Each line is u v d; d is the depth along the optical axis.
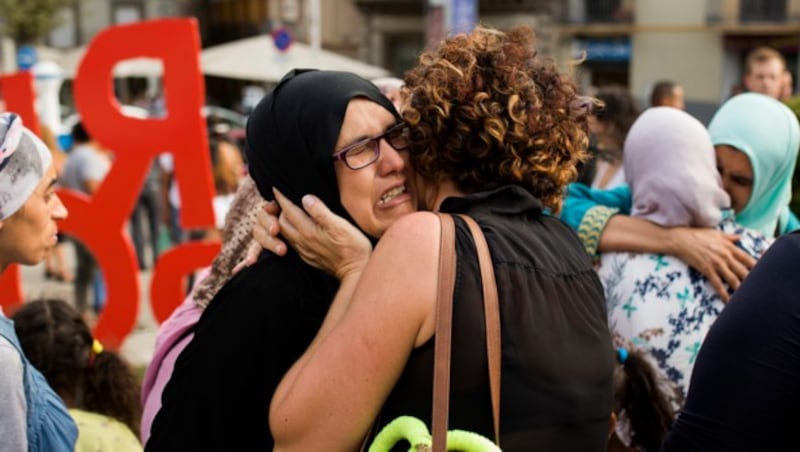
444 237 1.38
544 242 1.49
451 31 1.68
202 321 1.57
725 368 1.42
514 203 1.49
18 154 1.71
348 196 1.54
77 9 27.69
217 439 1.51
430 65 1.55
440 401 1.31
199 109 4.81
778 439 1.39
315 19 16.88
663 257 2.26
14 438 1.56
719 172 2.37
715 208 2.24
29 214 1.74
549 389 1.37
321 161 1.52
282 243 1.56
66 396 2.40
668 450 1.51
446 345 1.32
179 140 4.81
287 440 1.40
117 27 4.82
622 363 2.13
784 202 2.43
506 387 1.34
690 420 1.46
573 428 1.39
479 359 1.33
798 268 1.40
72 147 7.04
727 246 2.21
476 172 1.51
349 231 1.50
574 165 1.61
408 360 1.36
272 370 1.52
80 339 2.42
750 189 2.33
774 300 1.40
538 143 1.49
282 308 1.52
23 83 5.08
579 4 23.59
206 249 4.90
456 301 1.34
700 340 2.19
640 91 23.69
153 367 2.04
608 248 2.34
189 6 28.78
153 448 1.54
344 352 1.36
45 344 2.36
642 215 2.32
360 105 1.54
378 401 1.36
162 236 10.12
